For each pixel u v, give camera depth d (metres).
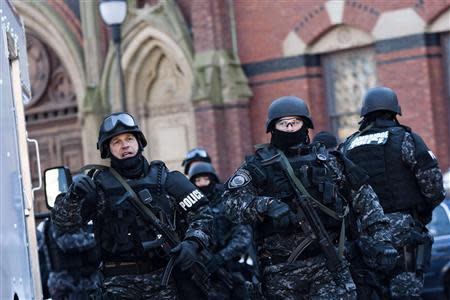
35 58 30.08
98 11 27.72
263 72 25.78
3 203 5.90
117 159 8.05
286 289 8.36
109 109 27.62
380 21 23.84
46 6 28.27
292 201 8.35
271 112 8.52
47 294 14.04
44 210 29.64
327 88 25.25
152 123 27.75
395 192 9.98
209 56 25.80
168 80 27.38
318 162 8.45
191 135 27.08
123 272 8.01
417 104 23.47
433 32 23.30
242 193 8.36
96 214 8.02
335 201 8.38
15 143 6.82
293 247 8.32
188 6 26.69
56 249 12.65
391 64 23.75
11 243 6.10
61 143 29.83
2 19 6.84
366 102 10.23
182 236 8.22
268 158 8.42
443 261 15.84
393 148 9.97
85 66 27.89
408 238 9.93
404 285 9.91
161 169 8.18
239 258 11.34
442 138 23.47
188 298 8.08
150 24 26.72
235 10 26.12
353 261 9.25
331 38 24.88
